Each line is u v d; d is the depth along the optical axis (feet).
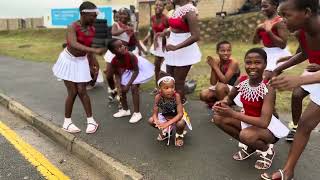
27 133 20.79
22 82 31.65
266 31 18.28
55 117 21.58
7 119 23.35
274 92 14.03
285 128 14.96
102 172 15.88
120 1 78.69
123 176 14.70
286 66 14.74
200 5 75.15
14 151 18.19
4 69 38.68
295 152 12.86
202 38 64.95
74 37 17.63
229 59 19.99
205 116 21.17
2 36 86.84
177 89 20.52
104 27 41.11
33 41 74.13
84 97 18.74
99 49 17.74
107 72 23.71
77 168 16.44
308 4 11.65
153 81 30.19
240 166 14.96
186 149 16.69
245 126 14.75
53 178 15.47
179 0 19.36
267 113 13.82
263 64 14.14
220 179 14.01
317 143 16.98
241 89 14.67
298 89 16.26
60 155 17.81
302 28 12.19
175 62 19.97
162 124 16.57
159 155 16.12
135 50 26.23
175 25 19.43
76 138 18.21
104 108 23.22
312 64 12.87
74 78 18.20
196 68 37.86
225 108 13.76
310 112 12.50
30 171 16.07
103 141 17.79
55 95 26.91
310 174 14.20
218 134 18.42
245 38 63.00
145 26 71.61
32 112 22.68
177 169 14.84
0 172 15.94
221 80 19.90
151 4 71.10
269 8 18.49
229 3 74.43
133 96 20.38
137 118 20.44
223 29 65.36
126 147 17.04
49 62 43.80
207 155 16.03
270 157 15.07
